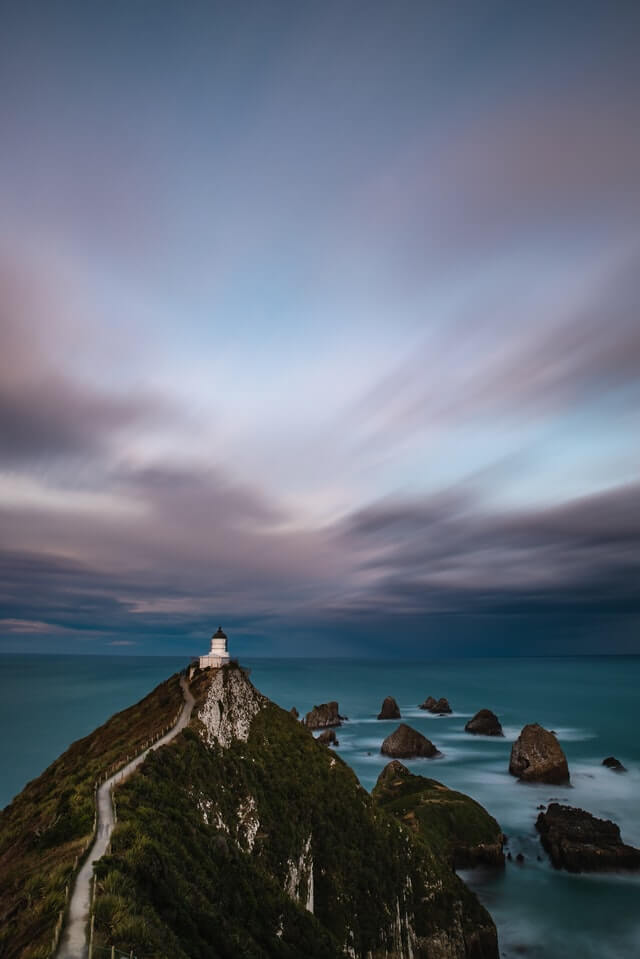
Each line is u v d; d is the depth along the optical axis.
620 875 82.06
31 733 195.25
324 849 56.44
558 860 85.88
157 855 31.89
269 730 71.75
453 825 88.31
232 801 51.53
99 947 22.09
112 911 24.55
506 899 75.81
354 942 49.84
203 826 42.53
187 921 28.48
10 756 162.62
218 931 29.89
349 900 53.31
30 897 26.98
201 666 86.06
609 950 65.25
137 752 51.94
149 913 25.91
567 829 92.38
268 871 46.22
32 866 31.86
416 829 83.81
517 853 90.06
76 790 42.34
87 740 72.69
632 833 98.50
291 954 35.44
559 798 117.56
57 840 34.72
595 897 76.38
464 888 66.38
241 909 36.28
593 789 124.12
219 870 38.69
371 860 58.44
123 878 27.47
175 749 52.06
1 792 131.75
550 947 65.69
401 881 59.19
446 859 81.06
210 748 57.22
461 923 60.97
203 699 68.19
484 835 87.44
